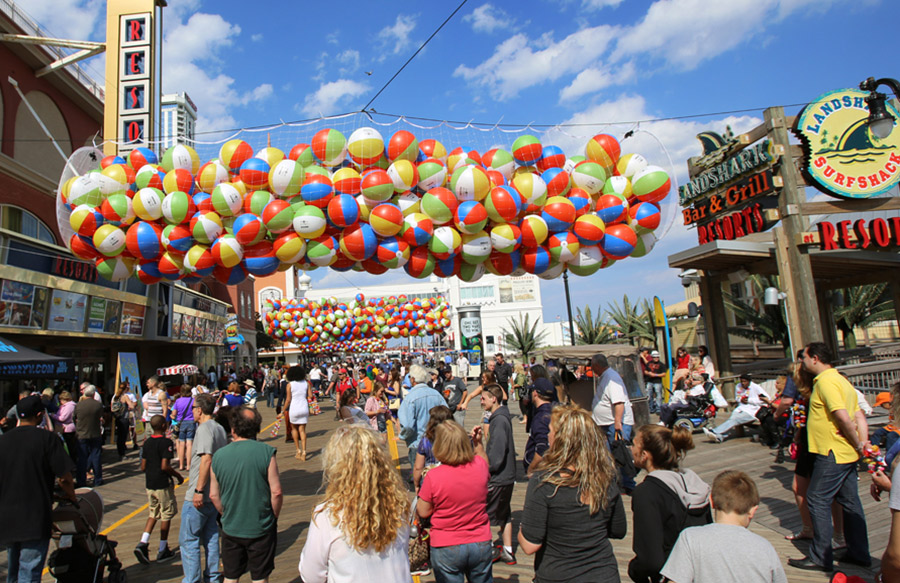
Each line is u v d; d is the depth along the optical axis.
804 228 9.73
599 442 2.81
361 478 2.54
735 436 9.86
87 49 15.81
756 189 10.10
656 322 14.09
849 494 4.36
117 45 16.11
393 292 62.16
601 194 6.82
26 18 15.46
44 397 9.69
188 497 4.64
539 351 17.17
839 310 17.64
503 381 16.20
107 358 20.56
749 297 17.78
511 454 4.83
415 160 6.38
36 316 13.87
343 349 35.06
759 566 2.21
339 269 6.71
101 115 19.08
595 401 6.75
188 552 4.54
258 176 6.04
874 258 10.73
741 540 2.28
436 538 3.27
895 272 11.41
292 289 54.03
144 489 9.41
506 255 6.76
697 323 22.09
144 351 25.05
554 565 2.73
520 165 6.74
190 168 6.34
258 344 49.69
